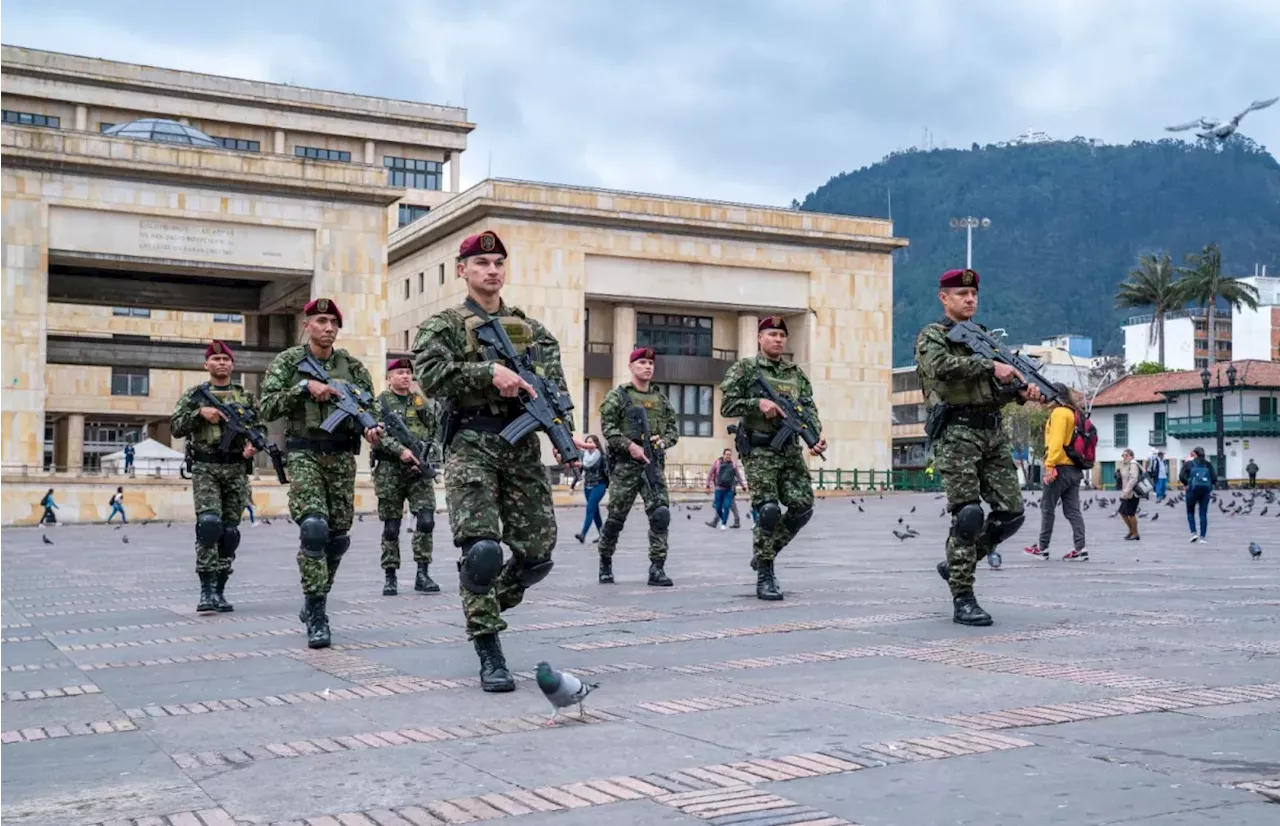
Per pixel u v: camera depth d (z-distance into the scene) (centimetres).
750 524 3138
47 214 4369
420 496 1327
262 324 5447
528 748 536
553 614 1034
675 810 432
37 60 7206
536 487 725
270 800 467
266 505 4347
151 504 4194
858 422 6081
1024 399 899
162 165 4488
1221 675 670
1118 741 517
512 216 5438
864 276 6138
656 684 681
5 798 480
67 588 1502
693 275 5803
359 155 8194
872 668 715
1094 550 1906
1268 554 1783
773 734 546
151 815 452
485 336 708
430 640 906
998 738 526
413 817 436
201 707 657
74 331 6712
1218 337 12700
